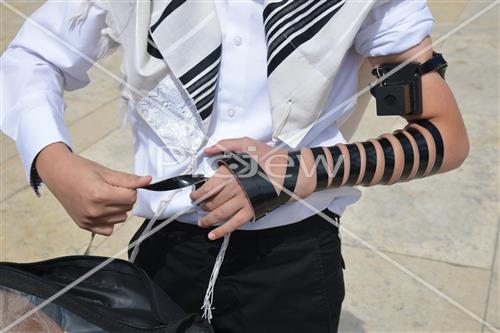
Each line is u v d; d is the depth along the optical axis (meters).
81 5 1.19
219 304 1.29
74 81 1.31
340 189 1.25
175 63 1.13
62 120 1.22
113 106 3.77
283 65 1.09
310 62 1.09
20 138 1.18
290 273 1.25
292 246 1.24
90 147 3.43
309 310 1.29
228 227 1.11
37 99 1.20
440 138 1.13
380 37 1.11
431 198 2.95
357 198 1.31
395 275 2.56
